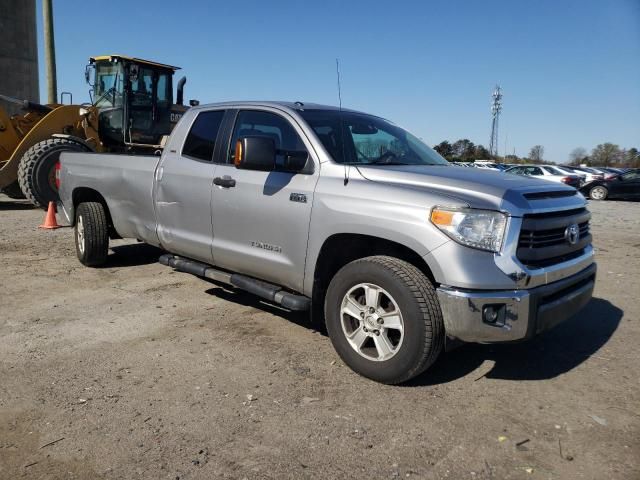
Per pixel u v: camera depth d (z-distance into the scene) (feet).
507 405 11.79
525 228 11.59
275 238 14.66
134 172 19.77
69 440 10.18
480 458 9.82
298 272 14.21
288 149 14.92
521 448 10.16
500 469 9.51
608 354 14.70
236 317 17.25
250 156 13.76
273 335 15.72
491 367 13.75
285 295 14.49
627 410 11.64
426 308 11.59
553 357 14.47
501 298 11.17
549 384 12.85
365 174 13.33
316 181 13.82
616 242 33.30
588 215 14.10
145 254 26.18
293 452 9.92
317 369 13.46
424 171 13.55
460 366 13.78
